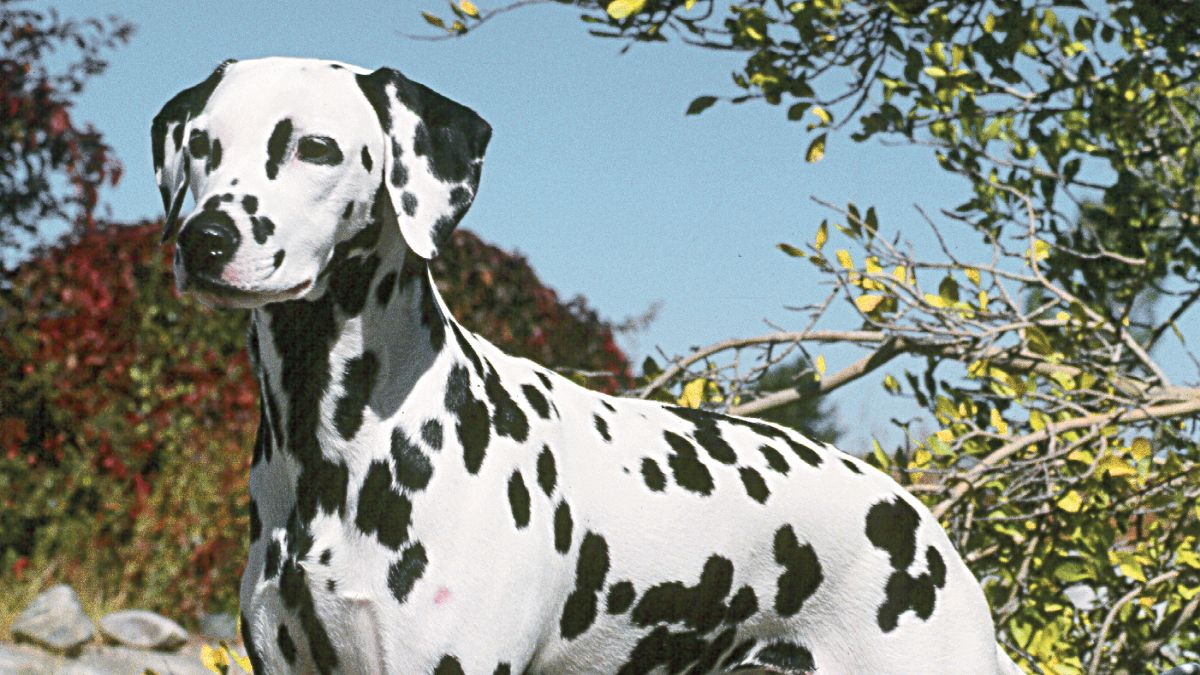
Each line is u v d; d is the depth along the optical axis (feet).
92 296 25.66
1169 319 15.66
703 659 9.10
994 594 13.66
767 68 14.28
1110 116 15.87
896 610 9.24
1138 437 12.84
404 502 7.86
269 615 8.09
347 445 7.89
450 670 7.75
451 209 7.88
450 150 7.98
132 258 26.03
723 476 8.94
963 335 13.60
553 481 8.30
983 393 14.33
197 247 7.10
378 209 7.84
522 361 8.94
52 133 30.94
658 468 8.78
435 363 8.16
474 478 8.00
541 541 8.09
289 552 7.98
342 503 7.90
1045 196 16.12
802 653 9.32
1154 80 15.38
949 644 9.30
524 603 7.98
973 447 14.08
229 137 7.54
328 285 7.79
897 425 14.49
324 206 7.54
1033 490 13.85
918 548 9.41
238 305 7.25
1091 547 13.50
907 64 14.40
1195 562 12.99
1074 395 14.06
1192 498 13.32
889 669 9.18
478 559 7.86
